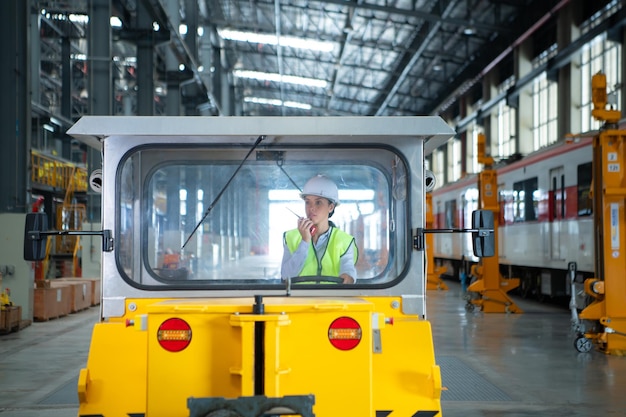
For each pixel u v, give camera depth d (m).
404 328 4.34
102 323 4.34
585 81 25.34
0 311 13.48
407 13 28.34
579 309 17.77
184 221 4.60
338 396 3.90
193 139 4.55
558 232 17.73
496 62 31.98
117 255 4.50
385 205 4.61
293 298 4.40
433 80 39.09
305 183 4.63
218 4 34.19
